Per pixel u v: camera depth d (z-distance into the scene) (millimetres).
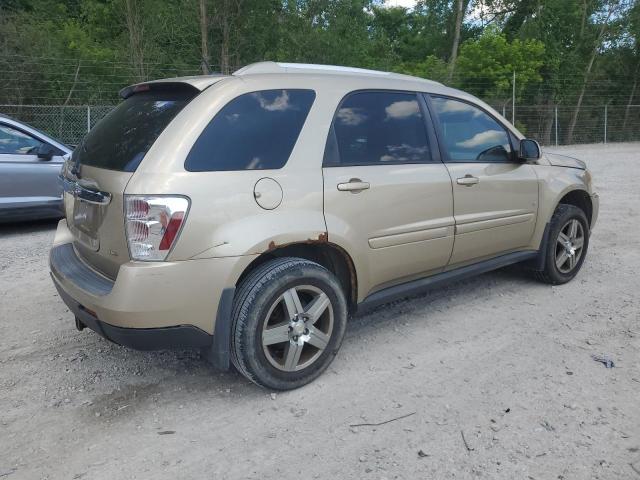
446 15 33812
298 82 3418
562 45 29516
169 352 3859
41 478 2553
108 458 2699
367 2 24812
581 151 22609
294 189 3193
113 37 23359
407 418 3020
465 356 3748
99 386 3387
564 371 3518
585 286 5168
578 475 2553
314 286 3273
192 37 20688
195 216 2855
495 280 5371
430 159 4012
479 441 2811
